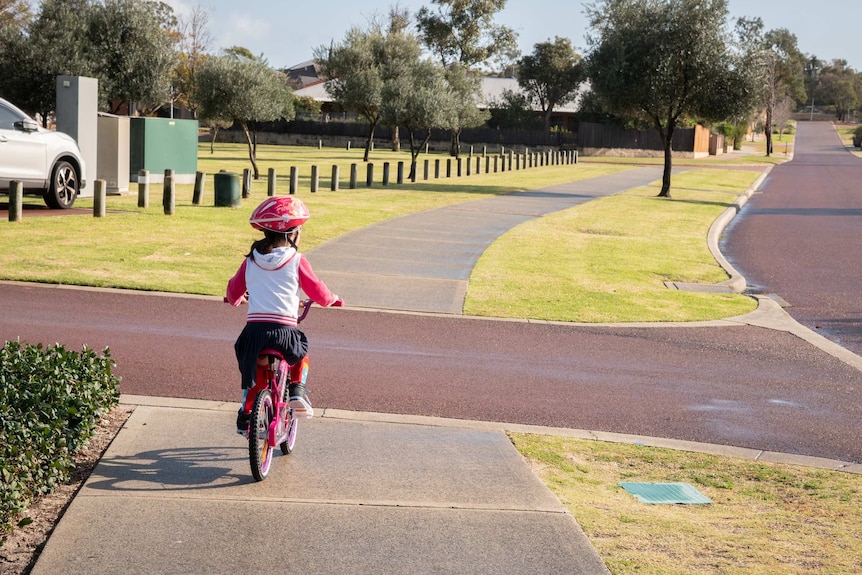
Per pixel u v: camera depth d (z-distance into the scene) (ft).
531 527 17.52
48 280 42.91
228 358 31.37
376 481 19.97
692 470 22.99
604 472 22.36
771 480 22.49
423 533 17.02
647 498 20.61
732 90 120.37
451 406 27.32
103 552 15.60
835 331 43.11
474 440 23.75
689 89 122.72
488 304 43.75
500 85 335.47
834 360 36.70
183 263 49.39
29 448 17.52
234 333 35.32
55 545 15.76
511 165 176.35
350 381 29.35
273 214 19.43
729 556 16.79
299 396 20.08
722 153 320.50
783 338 40.50
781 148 398.83
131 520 17.01
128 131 86.28
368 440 23.16
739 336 40.45
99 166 84.58
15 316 36.04
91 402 21.21
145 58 140.46
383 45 206.18
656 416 27.84
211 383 28.04
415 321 39.50
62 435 19.15
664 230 80.12
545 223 78.89
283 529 16.94
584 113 290.35
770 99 311.88
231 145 272.10
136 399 25.58
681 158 266.16
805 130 608.60
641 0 122.21
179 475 19.65
